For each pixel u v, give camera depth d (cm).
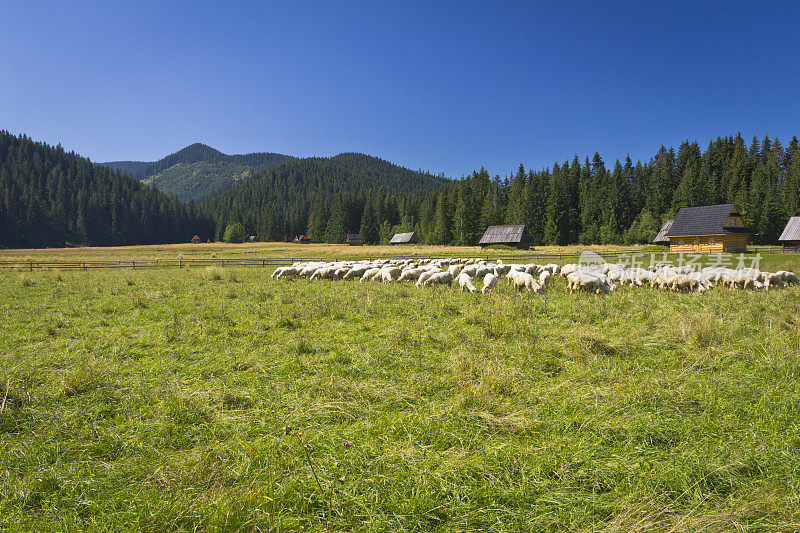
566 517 258
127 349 652
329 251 5612
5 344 685
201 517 258
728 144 8638
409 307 969
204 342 686
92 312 969
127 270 2475
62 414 410
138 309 1002
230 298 1191
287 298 1135
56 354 623
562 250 4881
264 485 290
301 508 270
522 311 888
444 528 253
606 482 293
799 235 3359
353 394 459
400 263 2338
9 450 338
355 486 289
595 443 341
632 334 681
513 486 289
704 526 242
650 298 1072
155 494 280
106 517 263
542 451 332
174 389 471
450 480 296
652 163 8994
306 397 449
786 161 7962
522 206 7838
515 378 495
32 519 262
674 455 321
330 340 693
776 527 242
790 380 457
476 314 842
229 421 396
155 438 365
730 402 410
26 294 1290
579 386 471
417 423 385
